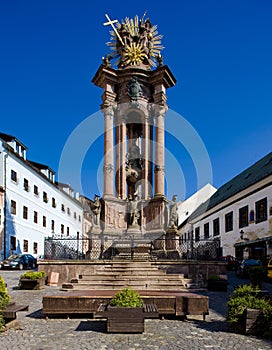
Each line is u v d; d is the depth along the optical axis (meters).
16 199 36.78
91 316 9.91
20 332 8.21
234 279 22.27
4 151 34.94
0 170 34.59
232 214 37.25
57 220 48.28
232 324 8.37
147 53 23.28
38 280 15.19
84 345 7.16
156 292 11.03
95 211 20.38
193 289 14.73
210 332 8.22
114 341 7.43
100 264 16.48
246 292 8.52
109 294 10.08
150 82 22.55
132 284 14.56
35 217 41.38
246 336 7.85
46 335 7.94
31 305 11.68
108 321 8.13
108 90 22.33
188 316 9.98
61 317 9.78
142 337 7.75
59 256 18.58
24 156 41.03
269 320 7.85
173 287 14.58
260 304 8.11
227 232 38.47
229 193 39.56
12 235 35.56
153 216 20.64
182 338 7.69
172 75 22.59
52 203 46.97
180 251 19.48
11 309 8.50
